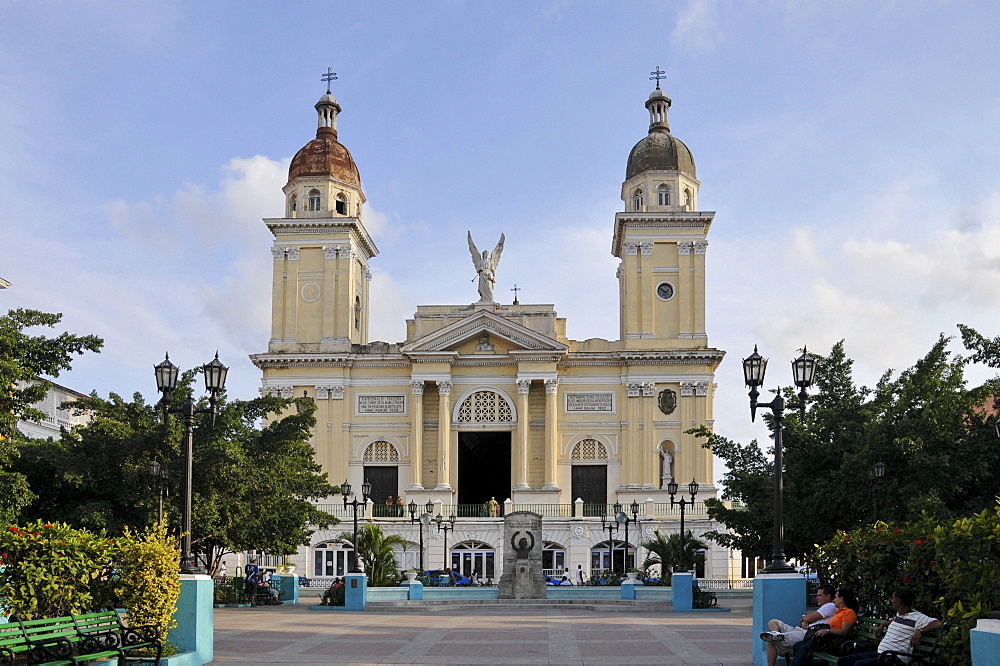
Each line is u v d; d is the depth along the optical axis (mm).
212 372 23469
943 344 35875
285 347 66875
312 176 68562
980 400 33625
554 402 64375
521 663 19719
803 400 23531
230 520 39344
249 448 41594
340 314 66938
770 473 38719
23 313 33500
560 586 46844
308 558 59094
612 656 21016
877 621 16172
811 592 34531
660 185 68312
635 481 64375
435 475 65688
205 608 19719
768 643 17234
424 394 66562
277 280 67750
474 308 67062
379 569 46156
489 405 65688
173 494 37188
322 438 65750
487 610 38281
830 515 34594
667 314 66500
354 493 65188
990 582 13250
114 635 17406
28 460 35750
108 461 37125
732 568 58531
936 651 13820
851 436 35125
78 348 33656
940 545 14328
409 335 68375
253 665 19438
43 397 33531
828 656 16094
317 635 26109
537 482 65312
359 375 66625
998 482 33125
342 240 67625
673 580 38500
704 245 66688
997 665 11219
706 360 65062
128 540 18438
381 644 23734
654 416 65188
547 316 66125
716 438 40656
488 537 58469
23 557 17641
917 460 31797
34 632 15664
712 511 40812
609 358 65625
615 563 58438
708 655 21125
